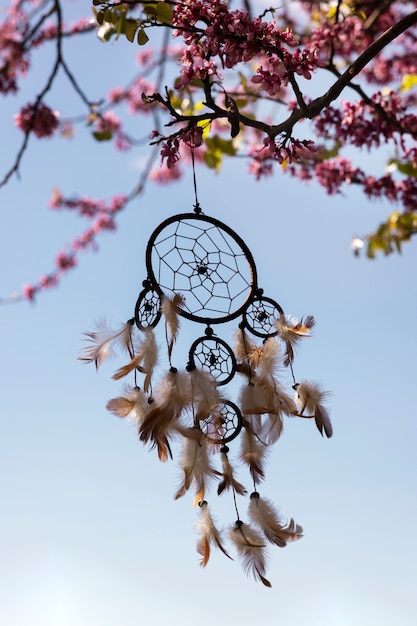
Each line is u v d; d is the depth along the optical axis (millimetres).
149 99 3205
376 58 5934
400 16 5648
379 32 5637
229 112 3096
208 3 2986
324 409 3066
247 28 2951
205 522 2912
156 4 3168
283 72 3029
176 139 3107
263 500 2943
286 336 3072
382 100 4820
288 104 5086
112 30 4285
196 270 3051
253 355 3078
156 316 3000
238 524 2912
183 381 2863
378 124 4730
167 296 2951
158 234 3025
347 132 4906
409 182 5652
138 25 3143
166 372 2879
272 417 3066
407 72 5949
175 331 2893
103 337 2988
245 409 2992
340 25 5090
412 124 4812
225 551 2883
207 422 2955
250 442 3008
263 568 2857
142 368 2930
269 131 3152
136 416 2959
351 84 4547
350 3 5090
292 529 2916
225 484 2934
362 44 5496
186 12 2992
